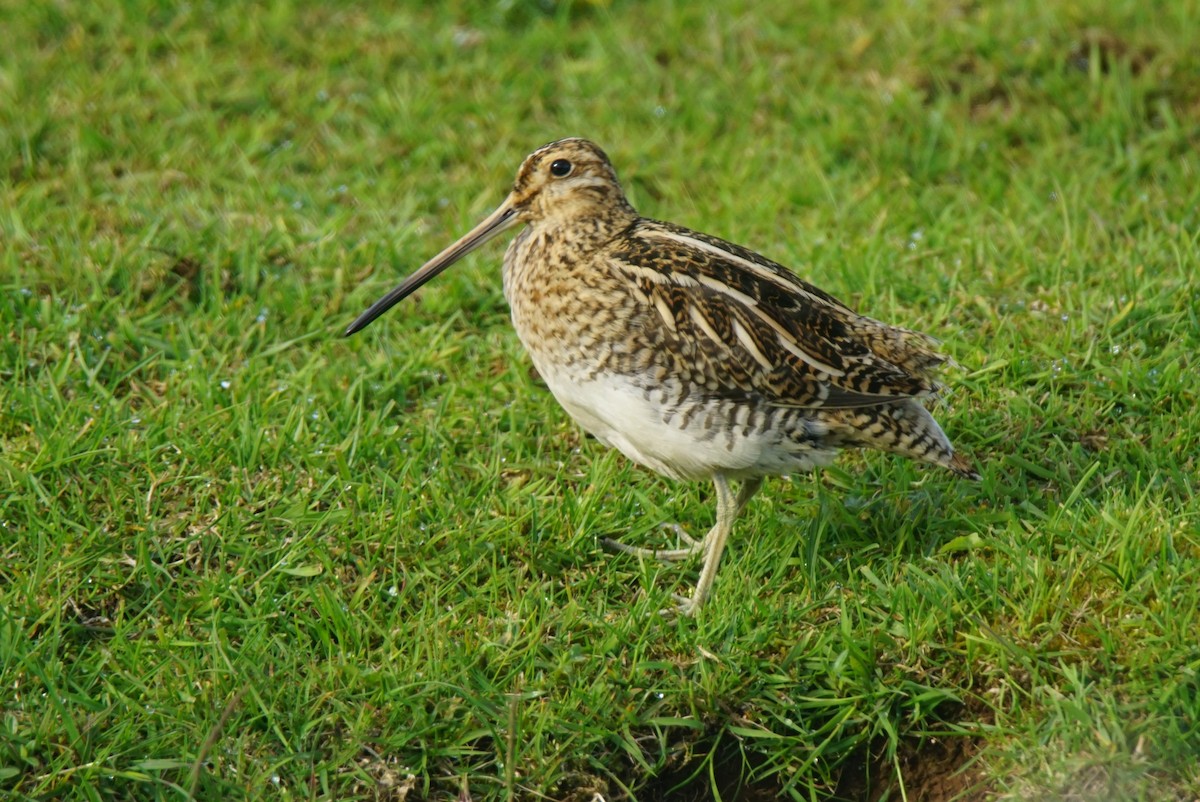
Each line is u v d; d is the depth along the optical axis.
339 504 9.75
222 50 15.70
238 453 10.06
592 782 8.36
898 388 9.06
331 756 8.29
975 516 9.54
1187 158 13.45
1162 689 8.10
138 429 10.48
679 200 13.77
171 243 12.52
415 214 13.48
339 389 10.84
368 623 8.94
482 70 15.52
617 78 15.30
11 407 10.44
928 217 13.10
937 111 14.37
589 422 9.52
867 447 9.22
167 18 16.12
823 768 8.54
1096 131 13.91
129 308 11.79
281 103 14.95
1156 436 9.96
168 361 11.11
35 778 8.00
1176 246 11.98
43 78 14.98
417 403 10.98
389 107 14.80
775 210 13.25
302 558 9.35
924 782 8.45
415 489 9.85
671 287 9.08
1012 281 11.93
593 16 16.61
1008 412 10.42
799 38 15.81
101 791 8.02
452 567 9.34
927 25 15.77
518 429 10.66
